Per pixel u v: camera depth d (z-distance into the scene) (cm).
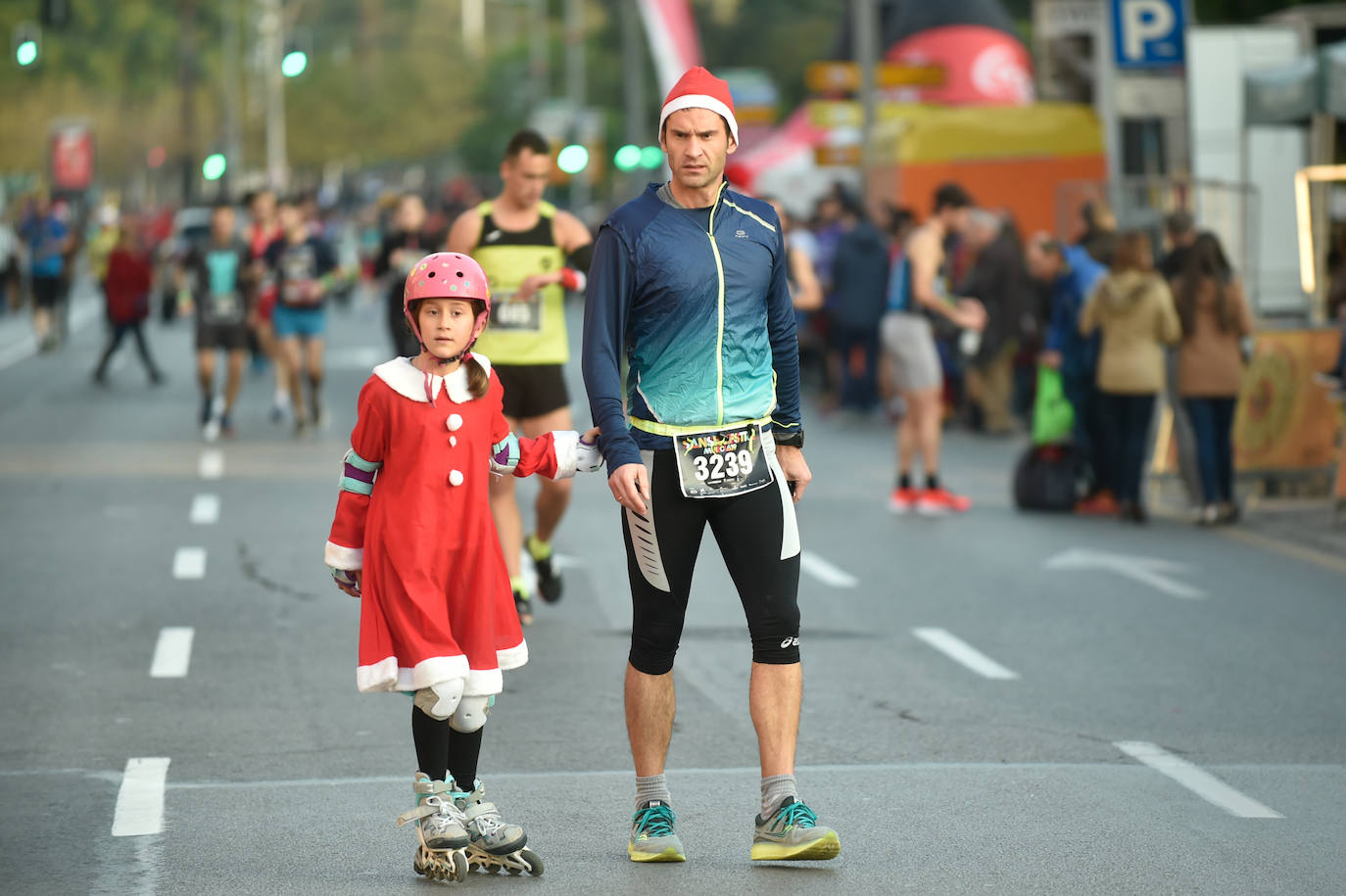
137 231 11281
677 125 1595
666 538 1616
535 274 2720
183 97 17412
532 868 1603
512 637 1606
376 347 8888
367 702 2334
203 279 5366
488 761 2031
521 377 2733
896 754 2072
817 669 2536
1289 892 1573
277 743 2119
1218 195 4897
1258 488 4203
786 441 1711
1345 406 3897
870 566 3400
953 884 1586
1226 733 2184
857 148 7244
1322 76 4203
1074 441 4078
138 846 1712
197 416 5894
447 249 2748
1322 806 1855
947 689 2414
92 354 8550
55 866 1653
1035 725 2220
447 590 1584
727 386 1612
